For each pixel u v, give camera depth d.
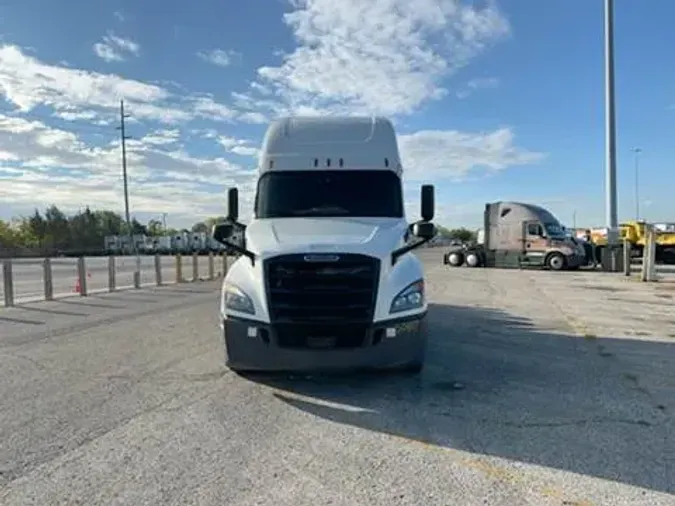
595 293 17.33
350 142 8.38
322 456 4.56
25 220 90.06
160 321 11.59
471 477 4.16
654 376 7.10
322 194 8.07
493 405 5.91
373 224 7.33
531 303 14.72
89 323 11.34
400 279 6.41
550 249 30.19
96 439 4.93
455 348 8.85
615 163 28.78
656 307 13.89
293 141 8.41
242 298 6.32
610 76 28.47
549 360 8.01
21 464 4.40
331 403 6.00
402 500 3.79
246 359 6.28
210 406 5.88
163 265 37.19
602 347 8.93
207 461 4.46
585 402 6.00
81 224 92.12
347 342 6.17
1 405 5.90
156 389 6.50
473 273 27.53
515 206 31.61
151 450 4.68
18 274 29.38
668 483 4.04
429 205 8.17
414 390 6.48
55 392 6.38
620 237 31.62
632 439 4.92
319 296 6.12
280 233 6.94
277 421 5.43
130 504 3.75
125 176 70.69
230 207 8.70
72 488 3.99
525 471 4.26
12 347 8.90
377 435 5.05
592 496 3.85
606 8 28.36
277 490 3.95
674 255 32.84
